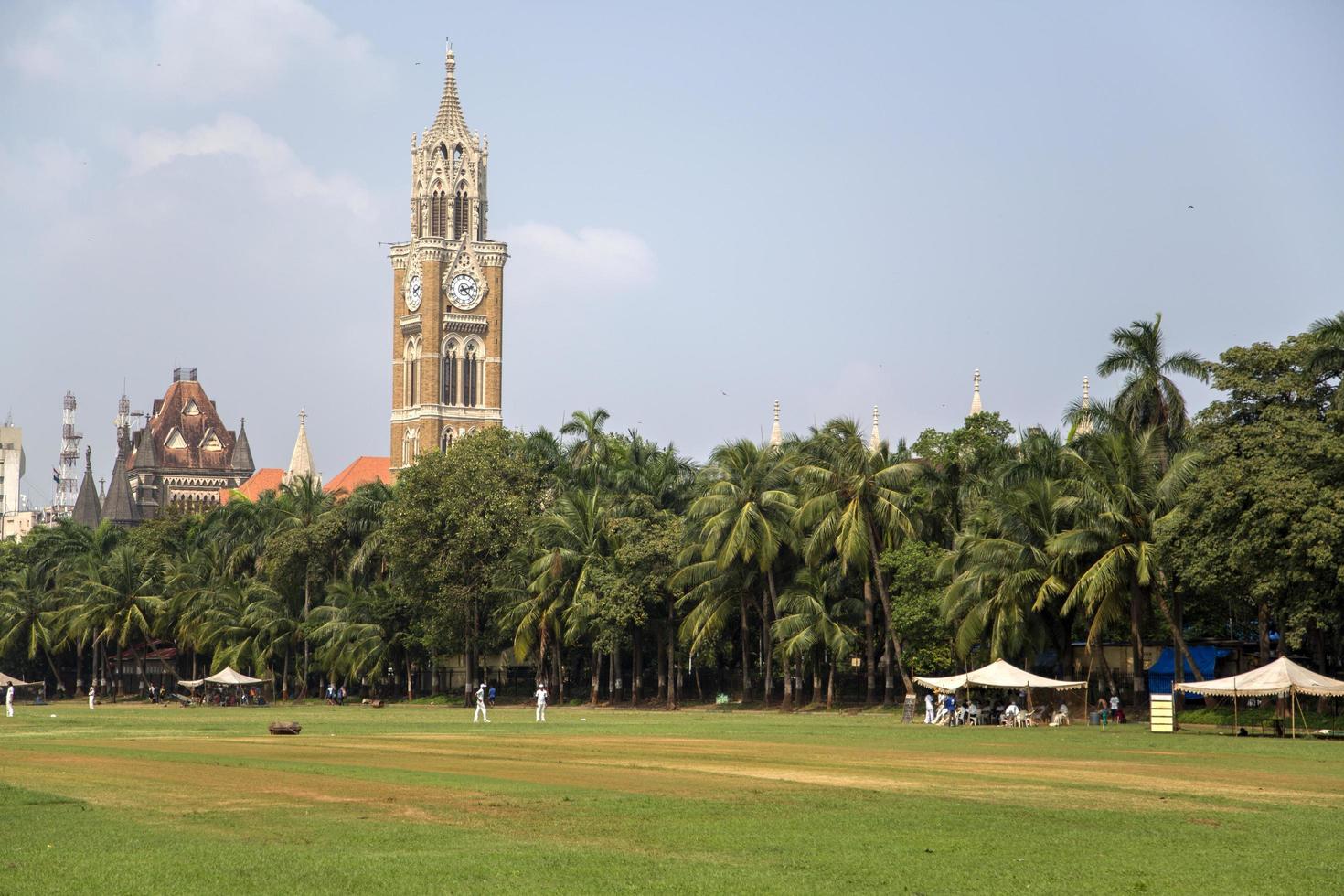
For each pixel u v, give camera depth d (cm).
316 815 3531
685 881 2680
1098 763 5341
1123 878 2761
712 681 14188
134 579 16812
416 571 13725
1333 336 8312
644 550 12088
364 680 14762
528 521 13462
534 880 2670
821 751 5938
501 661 15712
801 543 11475
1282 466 7750
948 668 10838
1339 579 7250
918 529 11331
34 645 17500
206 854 2920
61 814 3528
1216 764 5278
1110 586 8894
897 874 2777
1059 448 10331
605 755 5562
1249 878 2770
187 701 14388
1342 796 4128
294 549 15212
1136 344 9544
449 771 4722
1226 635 11306
